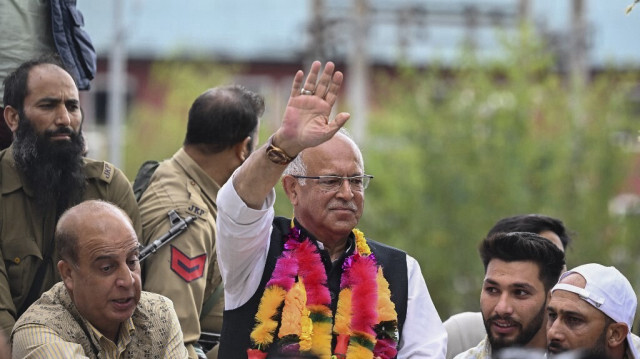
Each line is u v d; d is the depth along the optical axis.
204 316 14.85
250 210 11.79
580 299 12.78
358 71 57.94
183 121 69.56
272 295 12.30
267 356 12.16
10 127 14.12
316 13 58.56
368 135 52.06
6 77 14.71
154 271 13.99
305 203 12.53
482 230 47.19
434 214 47.66
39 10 15.35
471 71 49.97
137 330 12.72
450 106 49.25
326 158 12.45
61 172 13.93
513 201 47.69
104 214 12.38
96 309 12.27
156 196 14.77
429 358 12.49
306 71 58.81
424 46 64.88
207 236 14.50
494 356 13.68
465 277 47.31
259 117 15.59
